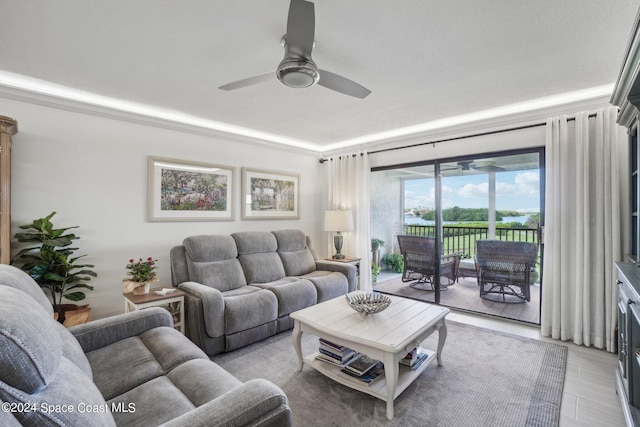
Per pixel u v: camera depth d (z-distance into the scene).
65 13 1.71
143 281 2.78
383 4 1.64
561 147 3.03
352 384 2.06
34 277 2.52
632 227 2.47
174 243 3.62
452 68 2.38
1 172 2.30
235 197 4.21
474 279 3.92
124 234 3.24
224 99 3.02
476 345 2.88
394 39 1.98
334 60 2.25
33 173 2.74
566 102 2.99
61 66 2.34
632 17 1.75
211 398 1.29
